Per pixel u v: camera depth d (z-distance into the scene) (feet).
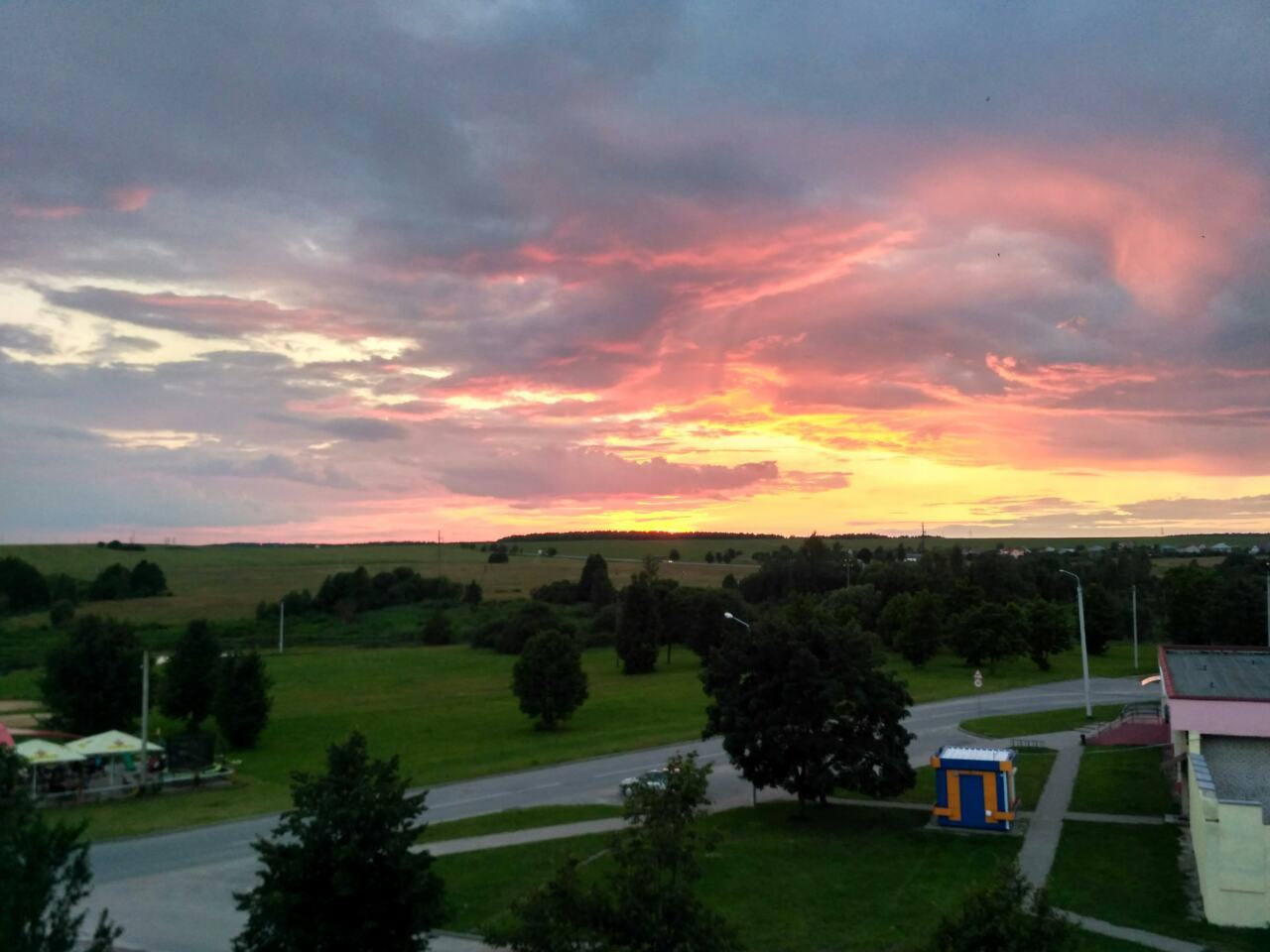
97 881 97.09
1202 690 101.30
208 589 464.24
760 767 117.29
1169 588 272.92
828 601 337.11
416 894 55.21
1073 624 285.23
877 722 115.65
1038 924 42.04
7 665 280.72
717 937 44.65
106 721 173.99
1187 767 109.70
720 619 311.68
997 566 362.74
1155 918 77.51
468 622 396.37
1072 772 136.56
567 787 137.80
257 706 182.09
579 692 192.95
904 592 347.36
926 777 138.00
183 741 153.07
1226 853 76.43
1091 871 90.79
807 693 114.21
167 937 79.51
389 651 344.69
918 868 93.86
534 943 44.06
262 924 54.49
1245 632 237.25
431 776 146.61
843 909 81.46
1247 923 75.31
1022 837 104.32
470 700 234.99
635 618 290.15
